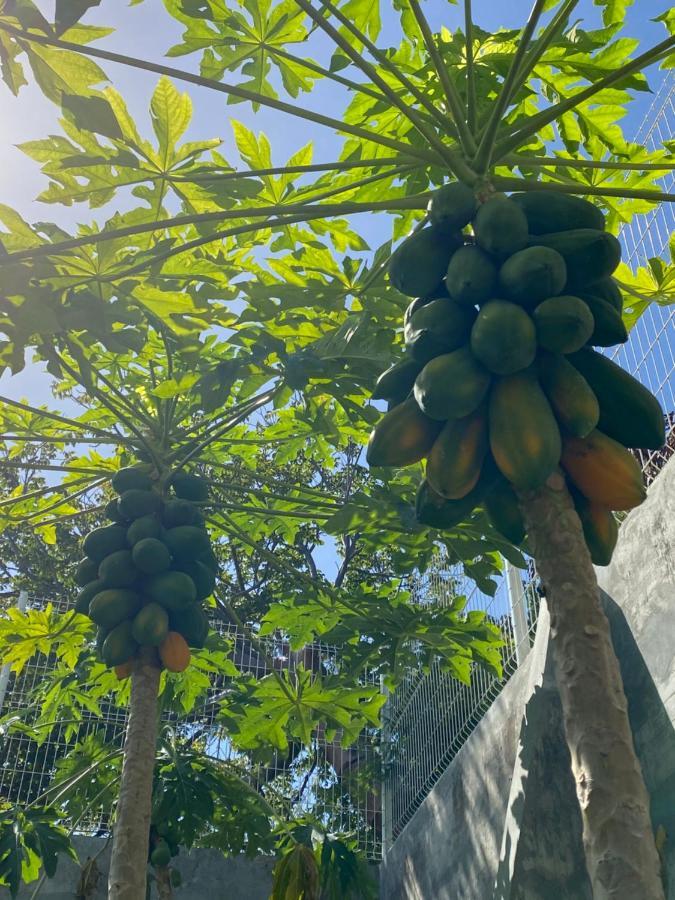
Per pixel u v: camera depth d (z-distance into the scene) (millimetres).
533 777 3711
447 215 1994
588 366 1842
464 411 1754
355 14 3209
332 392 3529
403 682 6297
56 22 2348
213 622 6816
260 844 4836
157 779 4375
